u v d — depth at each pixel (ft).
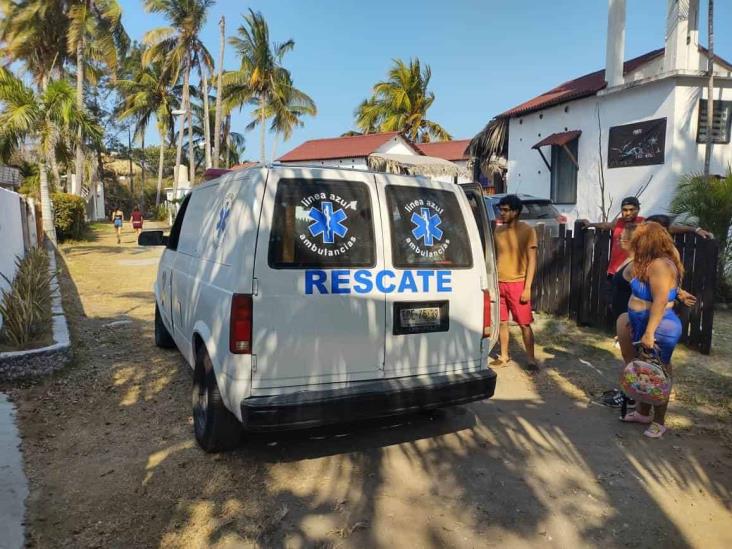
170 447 13.64
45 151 59.47
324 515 10.93
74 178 99.35
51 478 12.04
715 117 37.32
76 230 77.20
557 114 47.98
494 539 10.26
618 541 10.24
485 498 11.64
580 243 26.30
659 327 14.38
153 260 54.85
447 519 10.87
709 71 34.73
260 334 11.28
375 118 136.98
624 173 40.78
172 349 22.03
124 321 26.91
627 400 15.83
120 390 17.40
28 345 18.95
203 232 15.05
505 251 19.51
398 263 12.56
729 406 16.40
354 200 12.27
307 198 11.84
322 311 11.76
